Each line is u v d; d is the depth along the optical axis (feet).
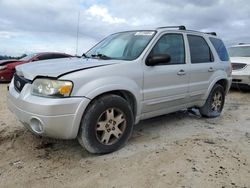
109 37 18.26
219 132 17.37
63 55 46.06
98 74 12.80
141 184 10.73
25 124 12.76
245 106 26.07
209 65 19.30
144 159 12.90
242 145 15.10
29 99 12.07
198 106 19.62
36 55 44.14
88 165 12.26
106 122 13.15
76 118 12.00
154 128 17.75
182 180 11.07
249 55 35.24
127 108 13.76
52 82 11.82
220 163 12.65
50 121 11.59
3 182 10.75
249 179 11.30
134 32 16.97
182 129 17.72
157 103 15.61
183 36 17.66
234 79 33.12
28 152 13.42
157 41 15.71
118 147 13.80
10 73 41.06
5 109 21.70
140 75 14.39
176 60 16.89
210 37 20.34
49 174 11.43
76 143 14.52
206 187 10.61
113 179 11.09
